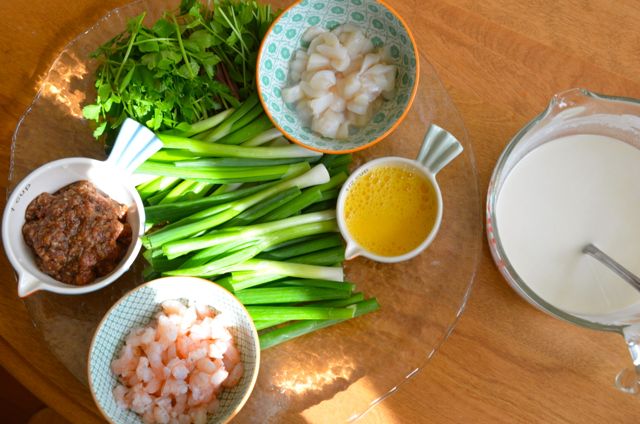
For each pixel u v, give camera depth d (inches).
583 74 21.2
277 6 22.0
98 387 17.5
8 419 24.9
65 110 21.2
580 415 19.0
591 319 18.9
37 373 18.9
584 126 20.2
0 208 20.5
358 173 20.2
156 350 18.0
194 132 20.7
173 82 19.9
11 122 21.1
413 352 19.5
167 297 18.9
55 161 19.0
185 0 20.5
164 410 17.9
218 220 20.0
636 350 17.1
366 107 20.9
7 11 21.5
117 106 20.6
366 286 20.6
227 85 21.5
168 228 19.6
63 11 21.6
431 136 19.8
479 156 21.0
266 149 20.8
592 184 19.9
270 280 20.3
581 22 21.6
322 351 19.9
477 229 20.3
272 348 20.0
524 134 18.8
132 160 19.6
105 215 19.3
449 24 21.5
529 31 21.5
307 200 20.3
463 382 19.2
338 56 20.7
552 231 19.7
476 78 21.3
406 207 20.3
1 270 19.7
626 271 18.3
